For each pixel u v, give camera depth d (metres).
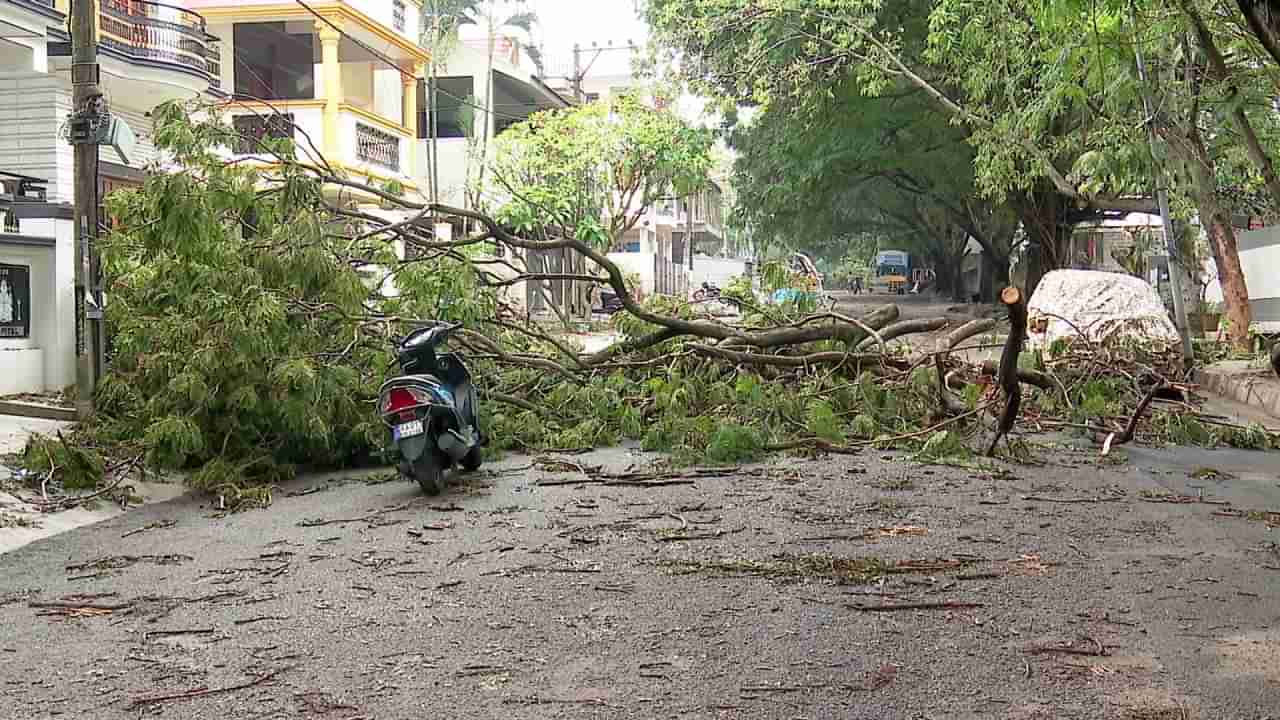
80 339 12.22
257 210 10.71
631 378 13.17
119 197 10.94
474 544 7.02
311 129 26.42
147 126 22.45
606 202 38.97
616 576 6.16
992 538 7.07
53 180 18.31
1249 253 25.67
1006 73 18.75
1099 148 16.50
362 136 27.56
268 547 7.01
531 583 6.02
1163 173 16.25
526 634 5.09
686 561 6.48
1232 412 14.73
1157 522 7.58
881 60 23.00
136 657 4.80
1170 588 5.84
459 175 36.28
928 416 12.11
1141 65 15.01
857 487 9.02
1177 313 16.42
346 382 10.16
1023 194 31.66
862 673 4.53
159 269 10.46
